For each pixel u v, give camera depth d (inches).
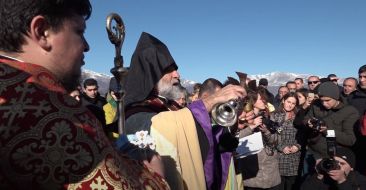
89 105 66.5
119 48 67.9
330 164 125.4
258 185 171.3
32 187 33.1
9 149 32.8
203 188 81.9
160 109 92.9
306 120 195.0
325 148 180.7
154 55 94.1
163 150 79.0
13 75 35.6
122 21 68.3
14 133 33.1
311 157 187.9
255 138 131.6
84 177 34.5
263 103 166.6
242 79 132.1
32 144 33.1
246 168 164.2
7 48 38.4
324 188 135.0
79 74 42.5
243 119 129.3
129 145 61.1
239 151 127.7
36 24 37.7
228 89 84.0
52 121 34.4
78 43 41.3
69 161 34.0
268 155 172.6
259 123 156.6
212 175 85.9
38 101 34.7
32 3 37.2
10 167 32.8
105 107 169.8
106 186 35.6
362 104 255.8
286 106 212.5
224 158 97.9
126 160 43.9
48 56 39.1
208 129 83.7
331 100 185.9
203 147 83.7
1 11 37.8
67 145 34.3
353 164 175.9
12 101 34.1
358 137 176.6
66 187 33.7
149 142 61.9
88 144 35.4
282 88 372.8
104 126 67.9
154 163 58.2
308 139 189.9
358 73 267.0
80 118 36.3
